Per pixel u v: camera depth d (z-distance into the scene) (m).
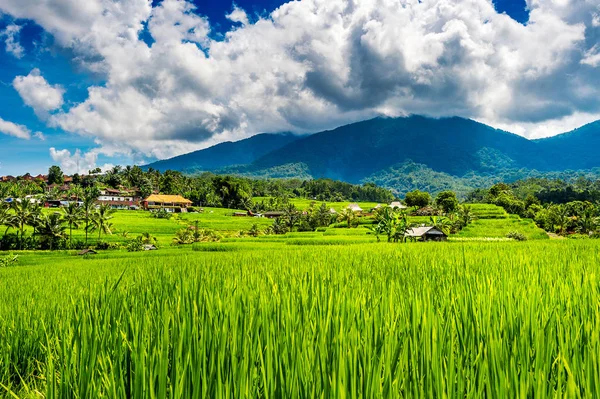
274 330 3.60
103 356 3.08
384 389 2.44
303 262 15.48
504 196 158.25
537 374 2.51
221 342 3.06
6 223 70.06
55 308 7.01
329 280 7.60
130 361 3.09
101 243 72.50
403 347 2.96
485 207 132.50
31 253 60.59
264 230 103.88
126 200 174.88
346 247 34.94
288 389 2.54
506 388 2.43
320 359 2.85
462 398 2.45
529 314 3.91
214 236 82.94
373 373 2.57
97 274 18.09
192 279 7.87
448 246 30.42
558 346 3.31
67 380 2.78
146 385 2.65
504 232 89.12
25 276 20.64
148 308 4.98
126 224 102.00
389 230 58.50
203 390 2.49
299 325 3.75
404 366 2.76
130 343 3.34
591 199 196.12
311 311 4.24
